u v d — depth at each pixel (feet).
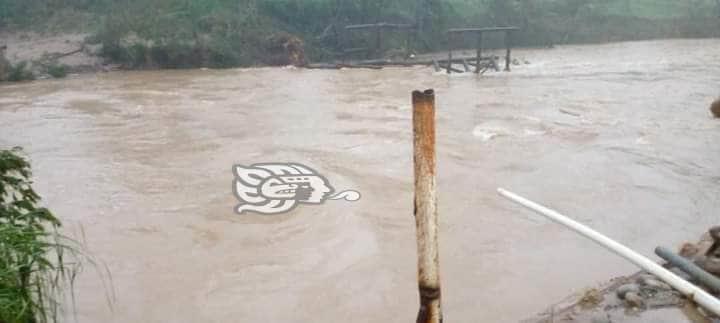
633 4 126.72
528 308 20.12
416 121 7.49
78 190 32.35
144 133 45.14
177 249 25.08
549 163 36.37
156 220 28.04
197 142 42.32
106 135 44.62
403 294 21.24
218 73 80.74
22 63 75.46
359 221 27.22
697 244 17.71
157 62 85.10
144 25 88.58
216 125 47.65
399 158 37.60
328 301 20.94
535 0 118.83
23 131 46.16
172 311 20.51
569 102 55.77
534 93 61.31
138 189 32.45
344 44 100.99
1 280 8.32
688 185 32.17
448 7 109.40
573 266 23.09
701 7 126.62
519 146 40.29
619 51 102.99
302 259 23.97
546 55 99.76
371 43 101.55
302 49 93.45
